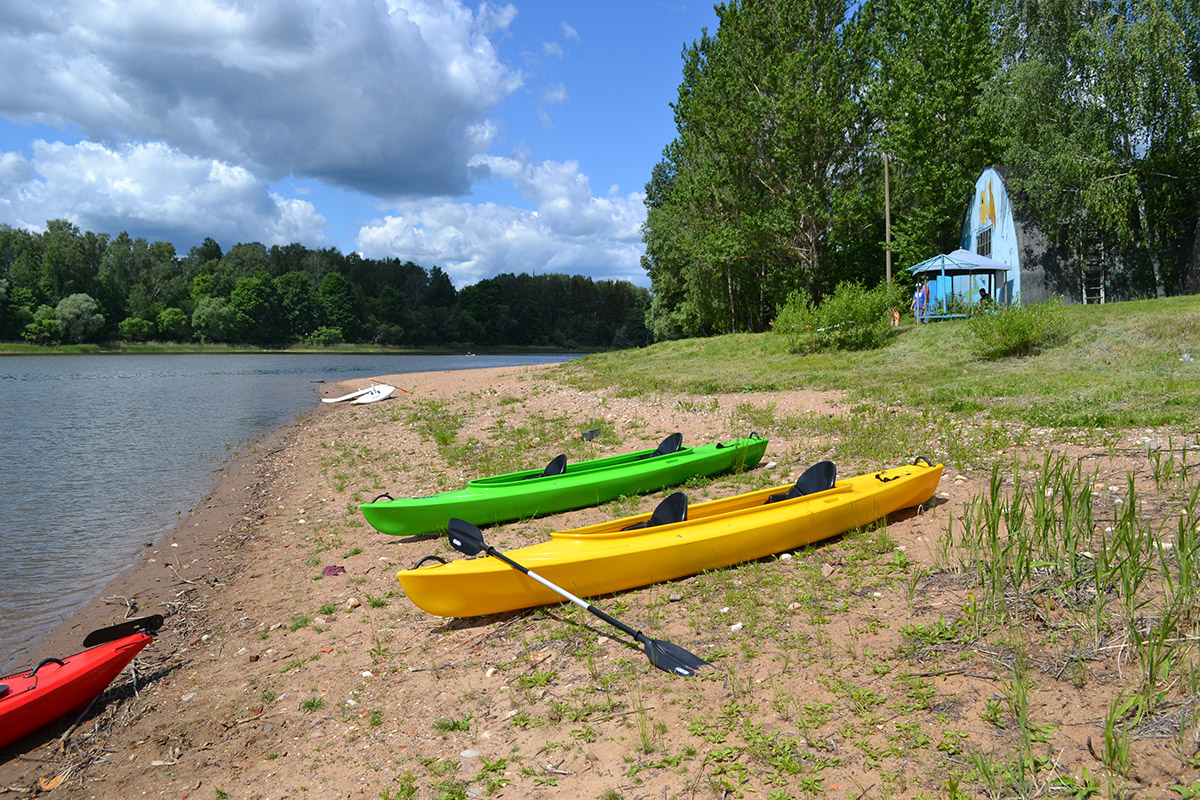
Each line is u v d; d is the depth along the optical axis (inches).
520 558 241.4
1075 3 982.4
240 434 791.7
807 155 1245.1
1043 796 126.0
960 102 1107.9
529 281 5841.5
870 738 149.9
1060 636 176.2
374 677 218.7
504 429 629.6
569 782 151.9
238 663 242.8
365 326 4589.1
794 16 1222.9
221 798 168.9
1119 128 919.0
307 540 376.8
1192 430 350.6
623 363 1128.2
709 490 375.6
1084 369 571.8
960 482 323.9
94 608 304.5
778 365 835.4
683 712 171.6
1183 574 172.4
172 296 4160.9
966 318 857.5
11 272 3796.8
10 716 200.1
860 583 228.7
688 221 1610.5
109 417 948.6
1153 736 136.1
